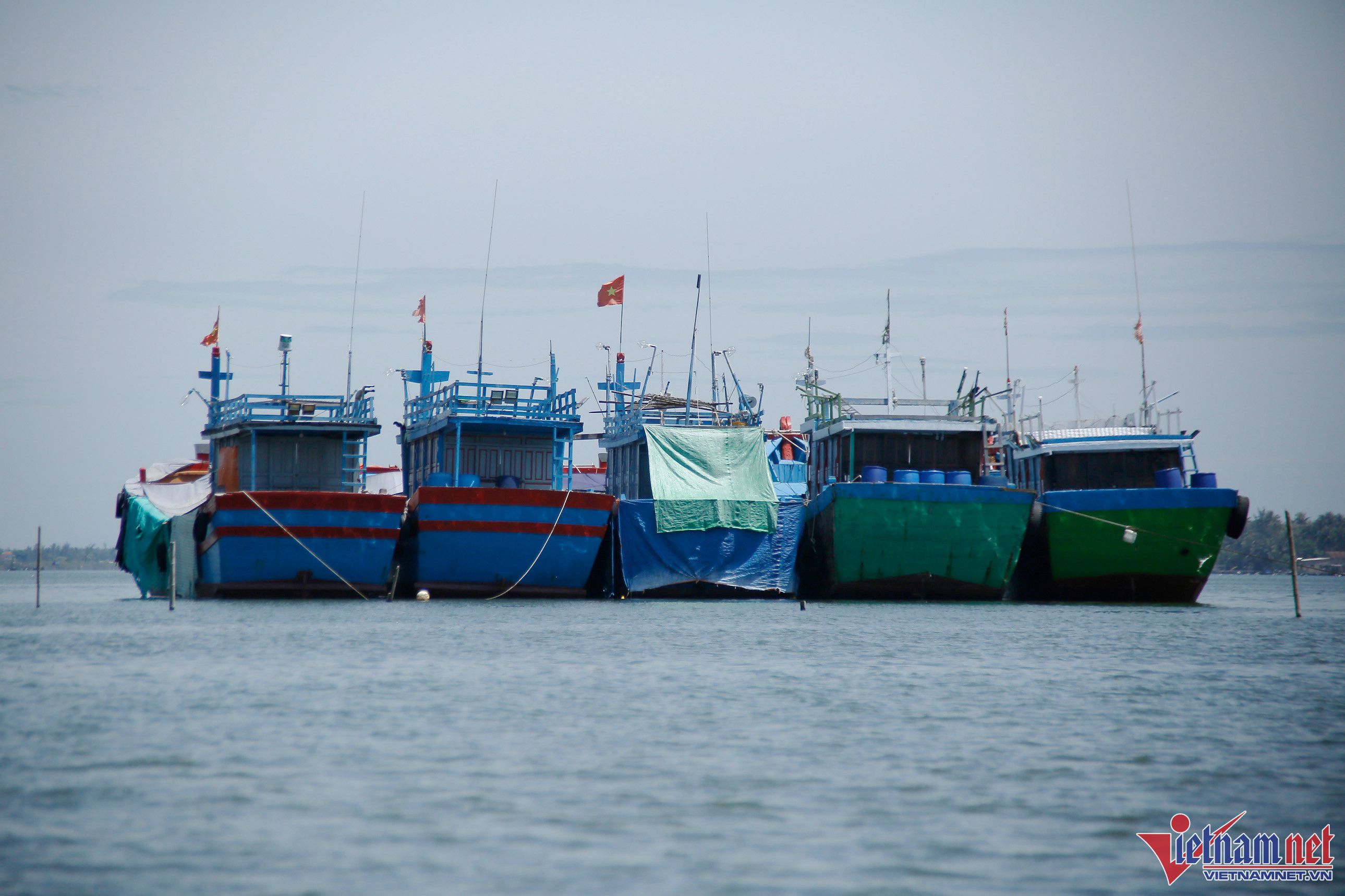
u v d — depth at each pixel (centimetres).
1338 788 8512
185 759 8781
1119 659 14812
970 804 7988
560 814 7594
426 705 10869
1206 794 8344
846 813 7750
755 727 10056
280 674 12725
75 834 7125
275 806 7675
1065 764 9019
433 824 7388
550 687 11938
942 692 11944
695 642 16012
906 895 6456
